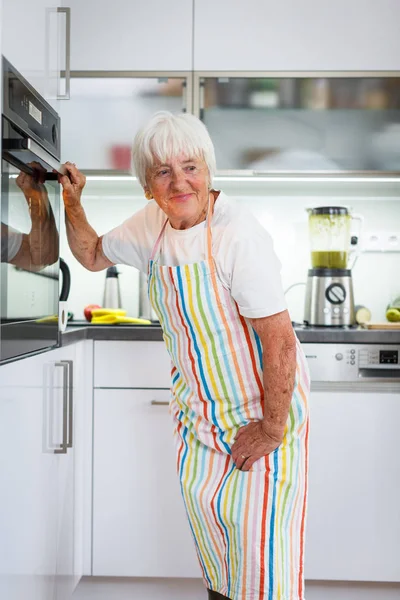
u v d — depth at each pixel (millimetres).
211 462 1759
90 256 1892
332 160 2814
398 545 2430
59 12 1886
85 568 2459
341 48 2764
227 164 2818
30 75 1622
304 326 2801
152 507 2447
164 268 1662
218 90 2809
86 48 2775
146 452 2443
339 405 2438
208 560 1791
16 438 1571
